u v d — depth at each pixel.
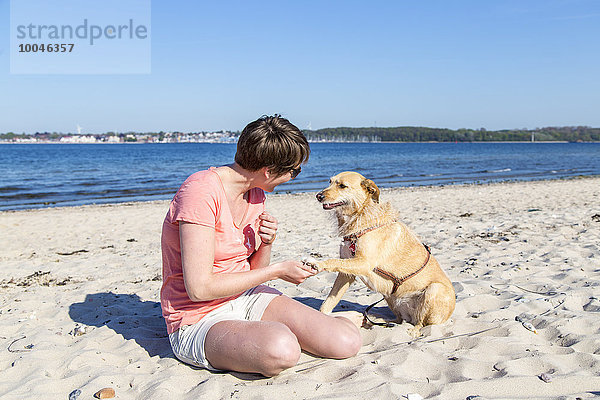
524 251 6.49
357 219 3.93
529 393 2.56
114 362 3.21
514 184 21.31
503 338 3.35
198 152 68.94
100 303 4.75
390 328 3.77
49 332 3.80
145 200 17.42
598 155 60.34
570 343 3.29
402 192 17.89
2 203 16.75
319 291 5.06
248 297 3.24
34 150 80.75
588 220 9.05
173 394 2.65
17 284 5.74
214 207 2.88
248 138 2.88
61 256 7.59
